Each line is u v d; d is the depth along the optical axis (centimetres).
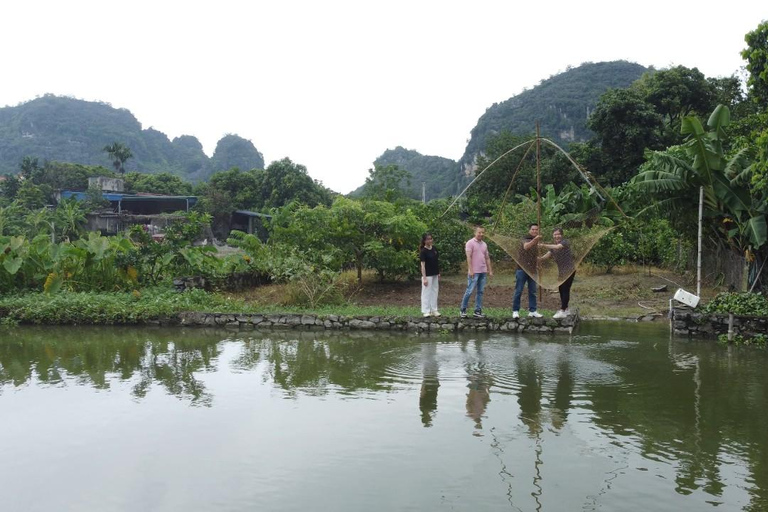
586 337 967
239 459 458
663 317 1183
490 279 1717
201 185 6119
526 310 1149
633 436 506
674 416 558
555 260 952
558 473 431
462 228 1748
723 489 405
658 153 1291
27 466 449
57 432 521
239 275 1477
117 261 1360
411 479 420
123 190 6256
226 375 725
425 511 373
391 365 770
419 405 595
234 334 1034
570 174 3012
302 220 1510
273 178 5647
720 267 1440
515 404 596
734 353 838
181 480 421
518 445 485
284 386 671
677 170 1261
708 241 1467
